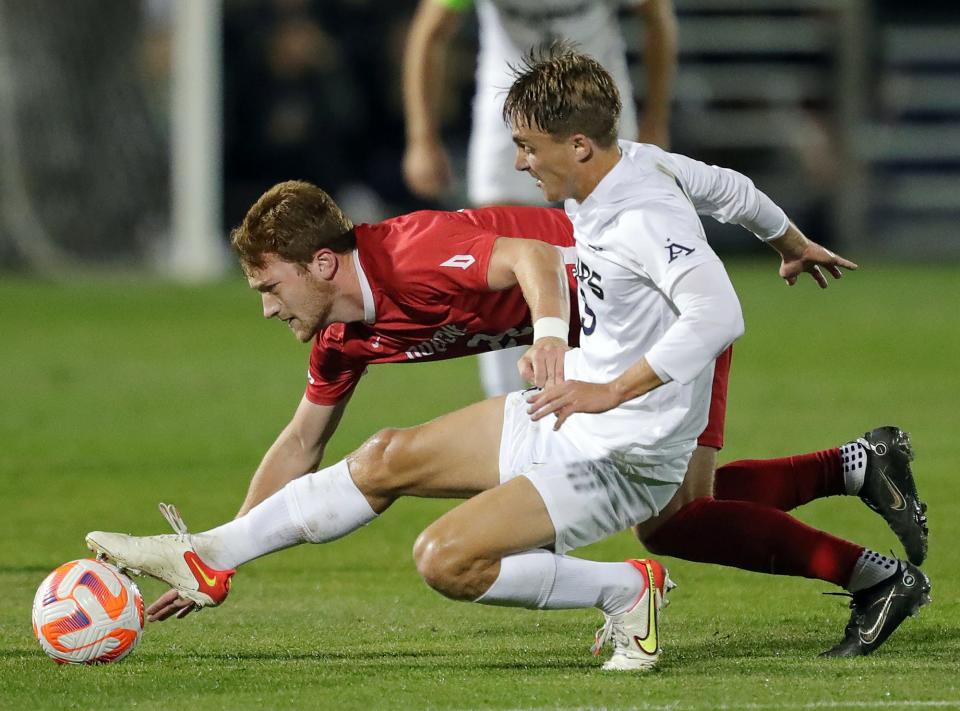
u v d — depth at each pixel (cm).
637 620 1447
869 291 6191
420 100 2803
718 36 7738
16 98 6169
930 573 1905
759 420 3197
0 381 3859
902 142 7844
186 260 6469
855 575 1517
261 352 4481
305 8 6769
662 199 1398
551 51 1493
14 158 6231
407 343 1574
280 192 1503
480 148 2723
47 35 6141
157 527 2239
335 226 1501
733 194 1570
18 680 1406
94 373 4012
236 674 1430
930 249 7850
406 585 1898
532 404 1360
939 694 1328
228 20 6719
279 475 1658
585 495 1440
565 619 1706
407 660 1502
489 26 2677
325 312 1527
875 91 7831
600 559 2056
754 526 1553
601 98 1407
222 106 6794
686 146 7738
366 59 6831
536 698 1324
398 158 6956
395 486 1524
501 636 1620
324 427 1658
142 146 6381
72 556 2050
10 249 6347
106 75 6259
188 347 4575
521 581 1434
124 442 3009
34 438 3053
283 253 1488
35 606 1466
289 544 1543
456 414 1541
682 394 1422
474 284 1498
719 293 1344
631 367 1349
